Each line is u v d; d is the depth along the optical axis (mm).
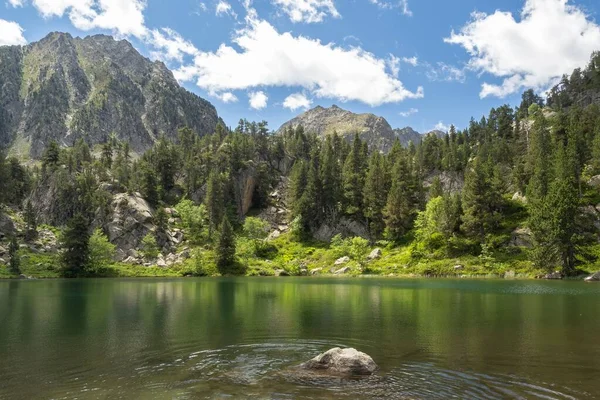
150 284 90875
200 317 38844
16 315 40938
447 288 71875
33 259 137500
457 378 18656
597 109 183125
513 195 146125
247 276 131375
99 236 137625
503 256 114375
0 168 161250
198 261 137000
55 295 63281
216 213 180625
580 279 92188
